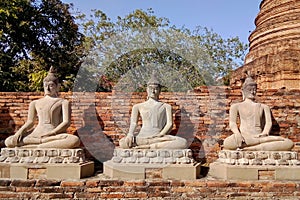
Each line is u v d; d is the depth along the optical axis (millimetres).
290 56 10164
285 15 11547
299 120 8219
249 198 6184
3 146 8117
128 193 6188
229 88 8703
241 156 6617
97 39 16422
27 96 8398
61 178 6355
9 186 6105
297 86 10031
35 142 6691
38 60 17062
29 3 16000
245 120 7203
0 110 8297
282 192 6219
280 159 6609
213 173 7117
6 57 15234
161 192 6211
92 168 7066
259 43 12281
